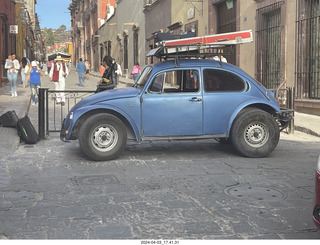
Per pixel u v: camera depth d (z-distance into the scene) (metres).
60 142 8.64
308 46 12.30
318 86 12.08
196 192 5.09
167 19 25.59
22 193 5.04
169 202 4.69
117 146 6.86
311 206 4.57
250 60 15.49
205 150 7.85
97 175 5.93
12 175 5.93
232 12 17.53
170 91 7.16
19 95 17.50
